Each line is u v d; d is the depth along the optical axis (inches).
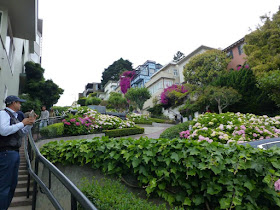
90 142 167.8
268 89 522.3
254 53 613.6
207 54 1034.1
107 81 2746.1
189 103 976.3
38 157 112.4
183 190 135.1
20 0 390.6
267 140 164.6
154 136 569.0
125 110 1503.4
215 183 124.3
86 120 511.5
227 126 243.3
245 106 722.2
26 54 773.9
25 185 198.5
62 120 465.4
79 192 50.3
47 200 105.6
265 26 620.4
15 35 496.4
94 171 168.6
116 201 110.4
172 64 1541.6
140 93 1368.1
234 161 122.0
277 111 631.8
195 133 228.8
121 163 155.6
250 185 117.1
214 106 830.5
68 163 179.3
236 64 1014.4
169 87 1258.0
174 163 134.8
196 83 1066.1
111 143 160.1
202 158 127.2
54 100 782.5
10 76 453.1
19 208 152.3
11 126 112.5
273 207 119.0
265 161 118.1
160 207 119.7
